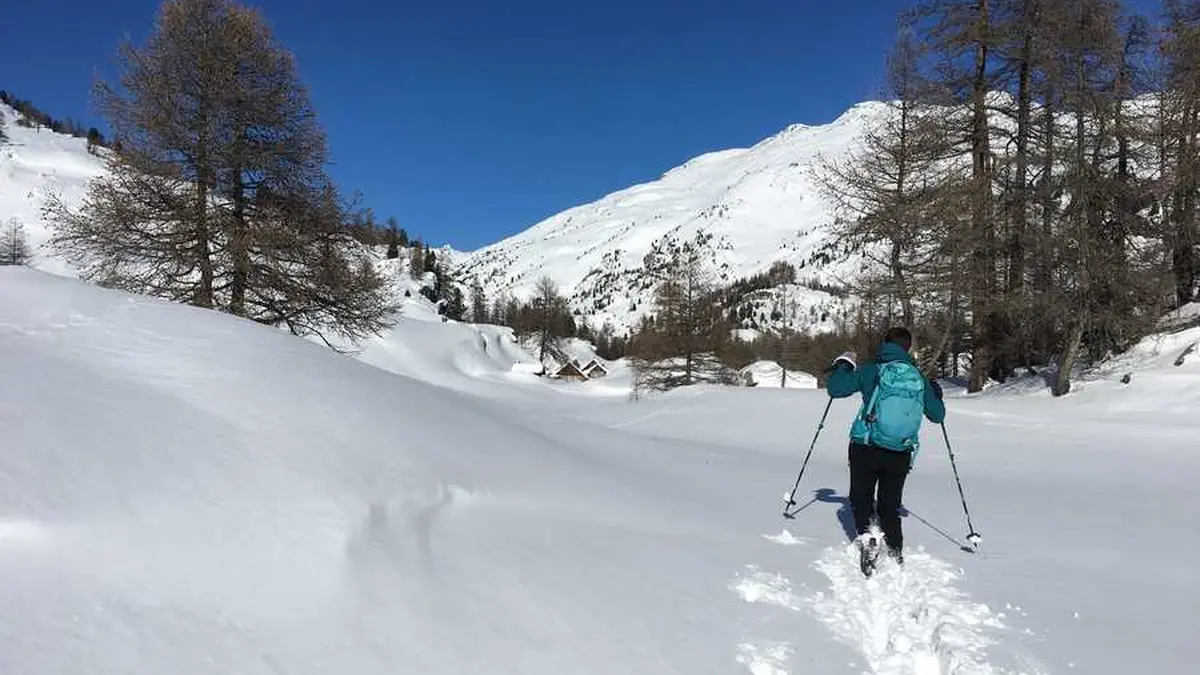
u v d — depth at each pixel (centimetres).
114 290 580
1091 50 1709
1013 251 1850
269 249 1609
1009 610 400
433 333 6431
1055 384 1700
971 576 459
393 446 482
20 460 342
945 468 1012
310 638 288
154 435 394
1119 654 347
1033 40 1777
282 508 370
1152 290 1706
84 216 1559
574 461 627
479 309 12400
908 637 360
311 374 533
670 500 592
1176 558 509
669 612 360
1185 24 1839
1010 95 1881
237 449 407
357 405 515
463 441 550
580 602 352
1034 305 1727
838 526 570
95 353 468
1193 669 333
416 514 411
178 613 286
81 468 352
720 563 442
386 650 289
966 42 1875
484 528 419
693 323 3991
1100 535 572
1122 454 1043
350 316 1814
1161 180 1744
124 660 255
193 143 1588
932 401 507
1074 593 430
